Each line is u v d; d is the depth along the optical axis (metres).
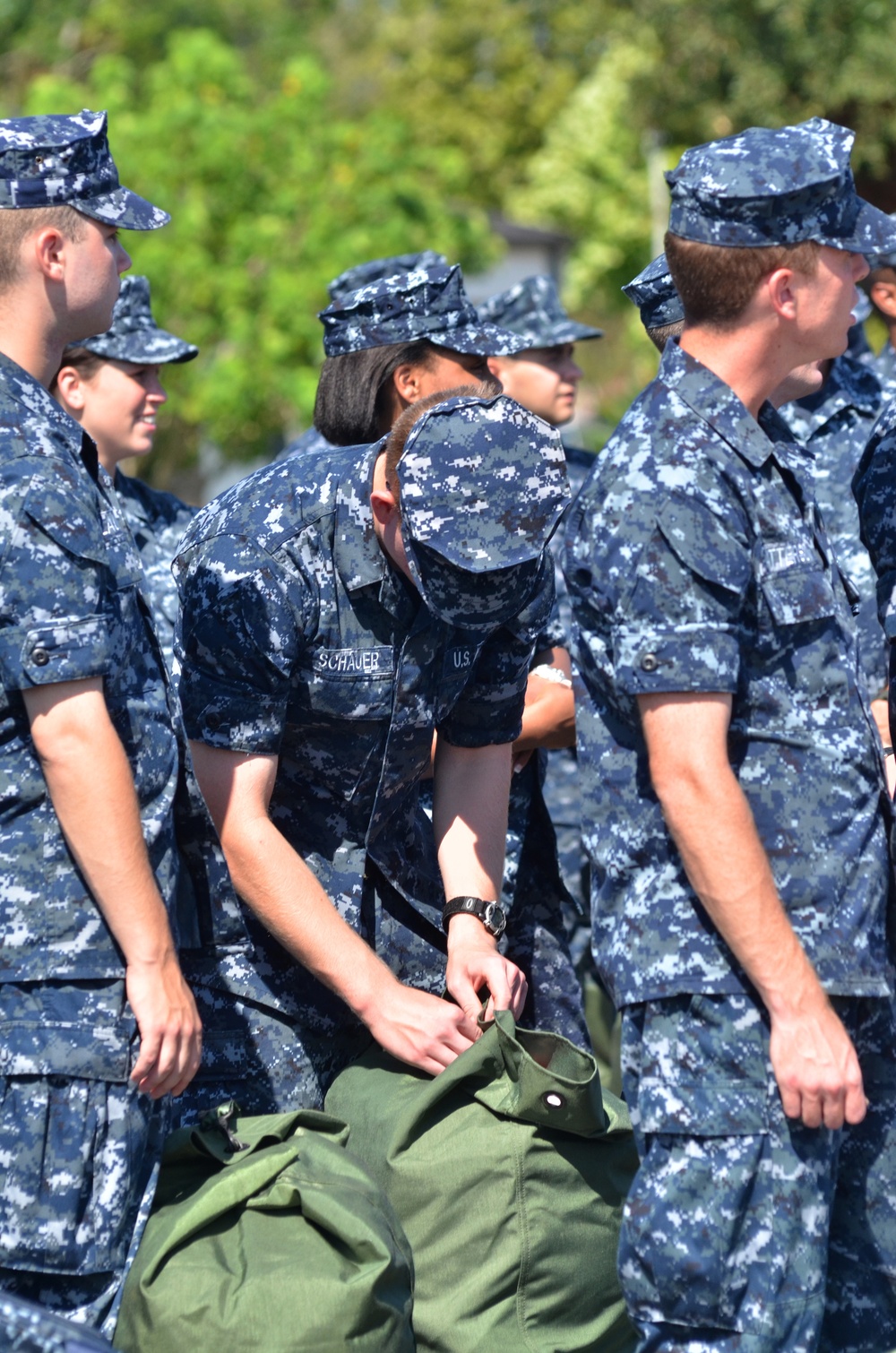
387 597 6.29
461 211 34.50
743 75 33.28
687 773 5.27
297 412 29.34
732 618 5.34
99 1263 5.44
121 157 30.22
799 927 5.43
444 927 6.93
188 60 32.00
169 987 5.52
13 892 5.48
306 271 29.61
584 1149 5.94
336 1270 5.32
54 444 5.53
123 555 5.85
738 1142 5.36
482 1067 6.02
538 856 7.75
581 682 5.84
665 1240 5.38
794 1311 5.33
